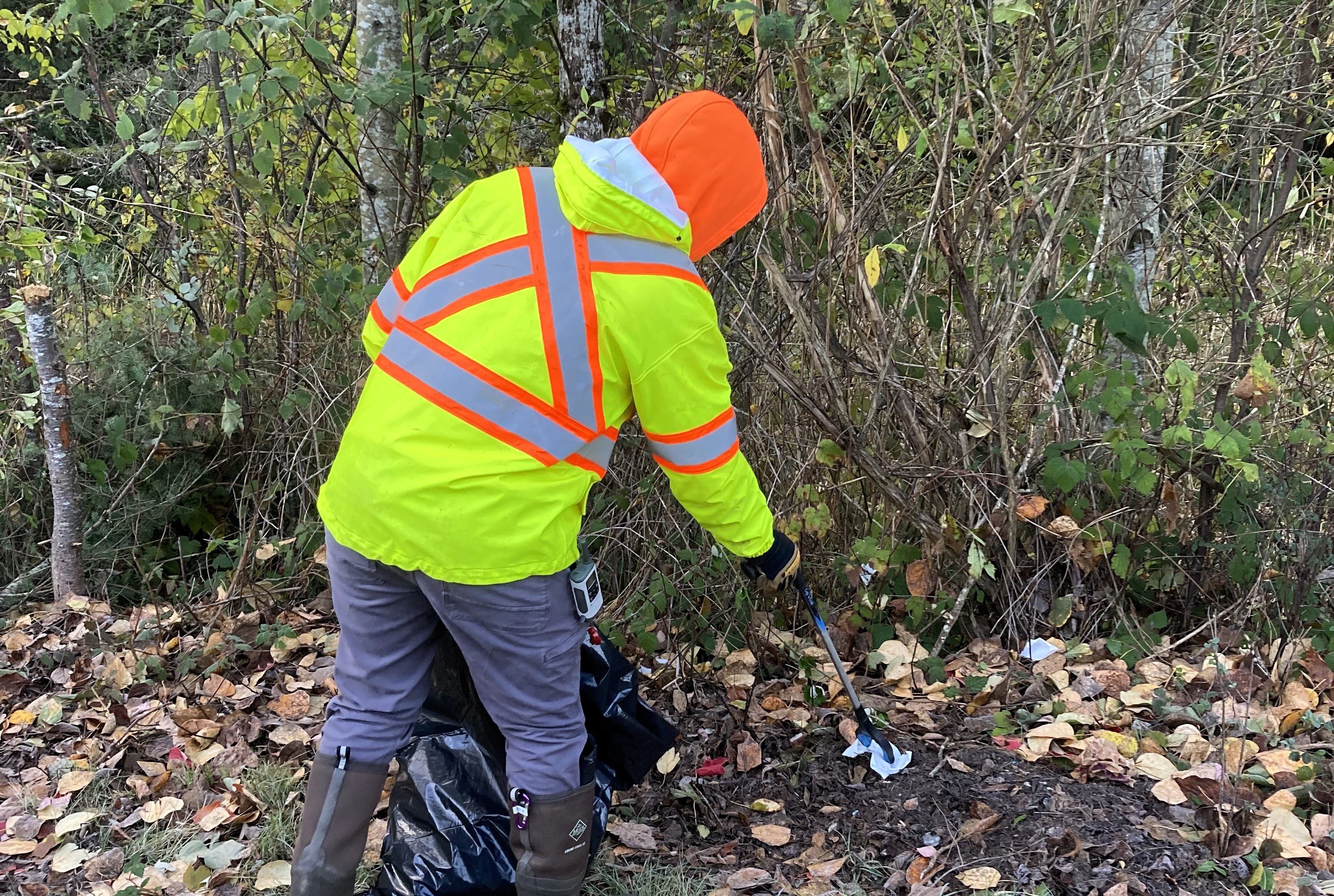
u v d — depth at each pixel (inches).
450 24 148.0
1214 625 121.6
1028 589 125.7
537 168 69.6
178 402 158.6
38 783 103.5
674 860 90.3
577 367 64.2
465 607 66.6
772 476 126.2
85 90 175.6
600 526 124.9
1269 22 125.0
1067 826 89.4
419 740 84.4
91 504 151.6
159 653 126.9
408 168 147.5
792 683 117.6
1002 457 123.2
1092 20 114.5
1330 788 93.5
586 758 75.9
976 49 119.0
